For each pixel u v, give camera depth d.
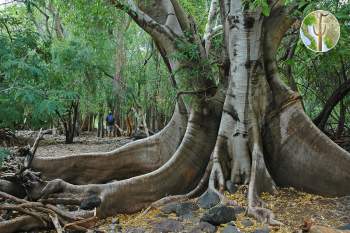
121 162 10.23
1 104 6.71
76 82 19.50
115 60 20.86
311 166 8.33
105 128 32.09
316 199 7.90
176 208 7.28
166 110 25.08
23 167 7.54
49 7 20.14
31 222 6.45
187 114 9.85
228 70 9.16
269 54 8.72
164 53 10.23
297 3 8.26
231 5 8.67
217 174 8.12
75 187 7.40
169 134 10.16
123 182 7.72
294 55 12.87
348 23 10.00
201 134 8.85
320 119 12.20
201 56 9.61
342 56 10.64
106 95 24.00
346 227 6.27
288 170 8.52
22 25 9.86
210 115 9.06
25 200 6.79
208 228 6.35
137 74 23.97
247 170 8.21
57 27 20.95
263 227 6.36
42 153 16.59
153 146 10.30
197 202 7.49
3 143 16.12
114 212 7.45
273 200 7.69
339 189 8.14
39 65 7.78
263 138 8.62
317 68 13.82
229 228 6.25
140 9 10.38
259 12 8.42
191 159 8.60
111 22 11.77
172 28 9.86
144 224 6.84
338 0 9.45
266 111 8.62
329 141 8.34
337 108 18.28
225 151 8.45
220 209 6.58
